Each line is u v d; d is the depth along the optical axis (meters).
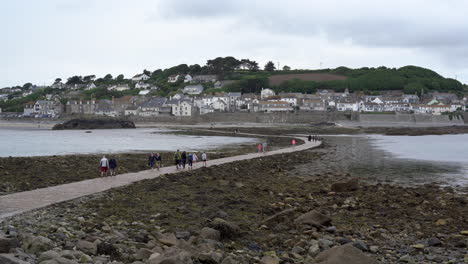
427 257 12.30
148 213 16.98
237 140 79.25
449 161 43.84
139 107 171.12
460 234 15.27
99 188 22.28
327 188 25.91
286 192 24.05
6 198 18.83
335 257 10.51
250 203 20.17
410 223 16.95
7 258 7.94
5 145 61.56
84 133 100.38
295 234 14.60
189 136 91.56
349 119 162.25
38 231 12.20
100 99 195.75
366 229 15.88
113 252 10.53
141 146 62.03
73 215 15.52
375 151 56.03
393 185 28.12
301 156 47.47
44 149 55.25
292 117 158.50
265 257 11.12
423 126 144.62
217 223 14.09
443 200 21.89
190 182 26.11
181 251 10.27
